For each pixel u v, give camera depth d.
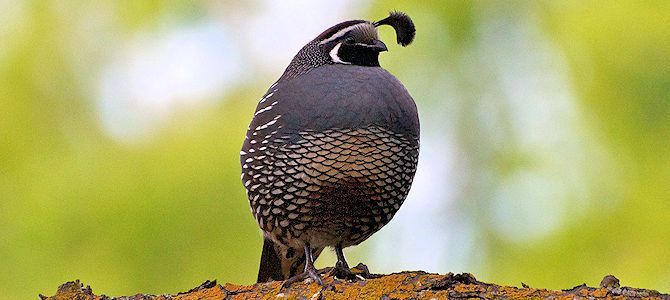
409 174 9.18
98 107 13.23
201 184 12.23
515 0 12.90
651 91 12.03
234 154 12.45
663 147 11.93
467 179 12.48
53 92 13.28
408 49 12.86
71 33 13.54
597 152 12.23
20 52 13.40
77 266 12.21
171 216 12.09
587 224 12.02
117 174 12.48
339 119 8.84
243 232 12.16
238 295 7.80
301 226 9.16
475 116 12.61
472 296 7.30
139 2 13.63
